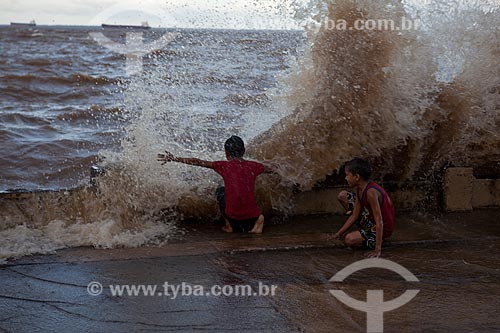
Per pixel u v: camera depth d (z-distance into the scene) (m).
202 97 9.41
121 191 6.06
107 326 3.57
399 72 6.94
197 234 5.67
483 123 6.93
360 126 6.61
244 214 5.66
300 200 6.40
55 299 4.00
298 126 6.62
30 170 9.60
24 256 4.92
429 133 6.79
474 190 6.73
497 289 4.27
